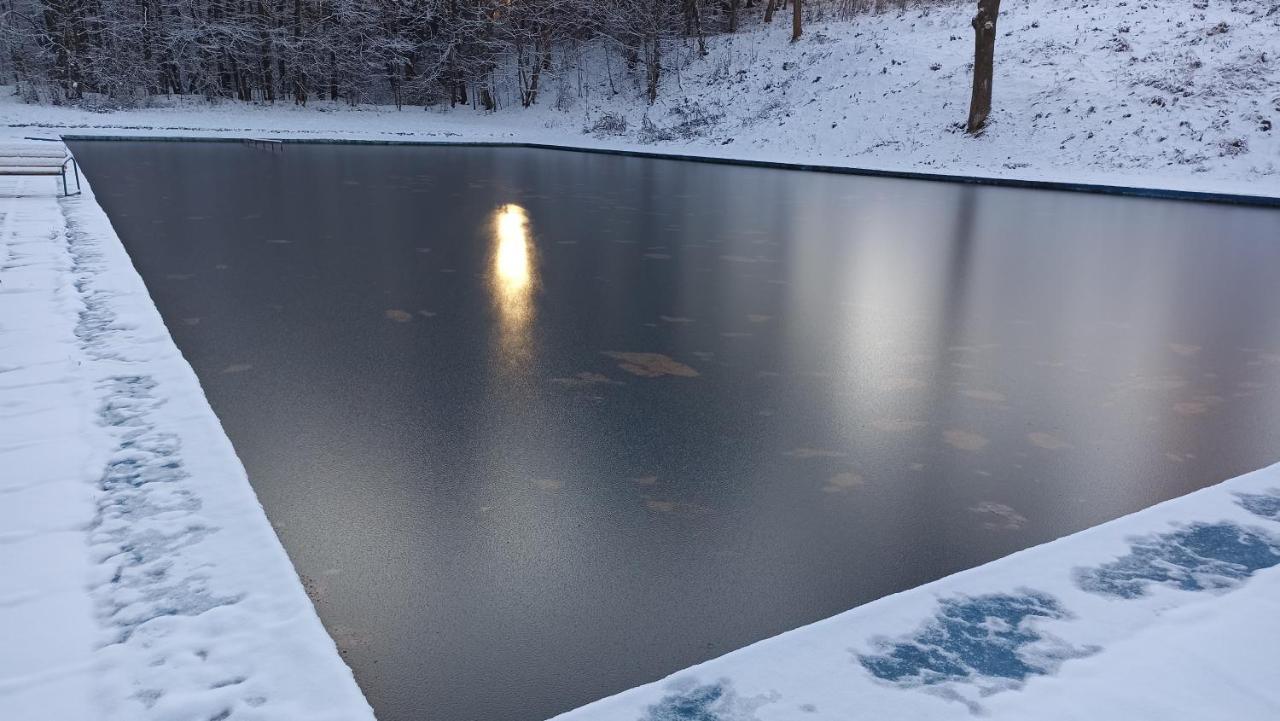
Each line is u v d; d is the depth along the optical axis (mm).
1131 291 7141
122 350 4320
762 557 2697
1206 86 19406
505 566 2604
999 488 3275
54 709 1727
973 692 1796
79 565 2297
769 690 1798
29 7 30391
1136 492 3270
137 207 10555
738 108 27922
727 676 1848
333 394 4152
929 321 5973
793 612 2389
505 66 37500
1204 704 1764
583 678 2076
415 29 35938
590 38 36906
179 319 5523
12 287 5590
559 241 9164
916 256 8711
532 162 20875
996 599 2201
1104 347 5391
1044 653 1956
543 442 3613
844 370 4777
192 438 3215
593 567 2611
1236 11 22297
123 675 1845
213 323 5441
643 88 32688
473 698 1993
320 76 35375
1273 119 17875
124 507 2639
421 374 4512
